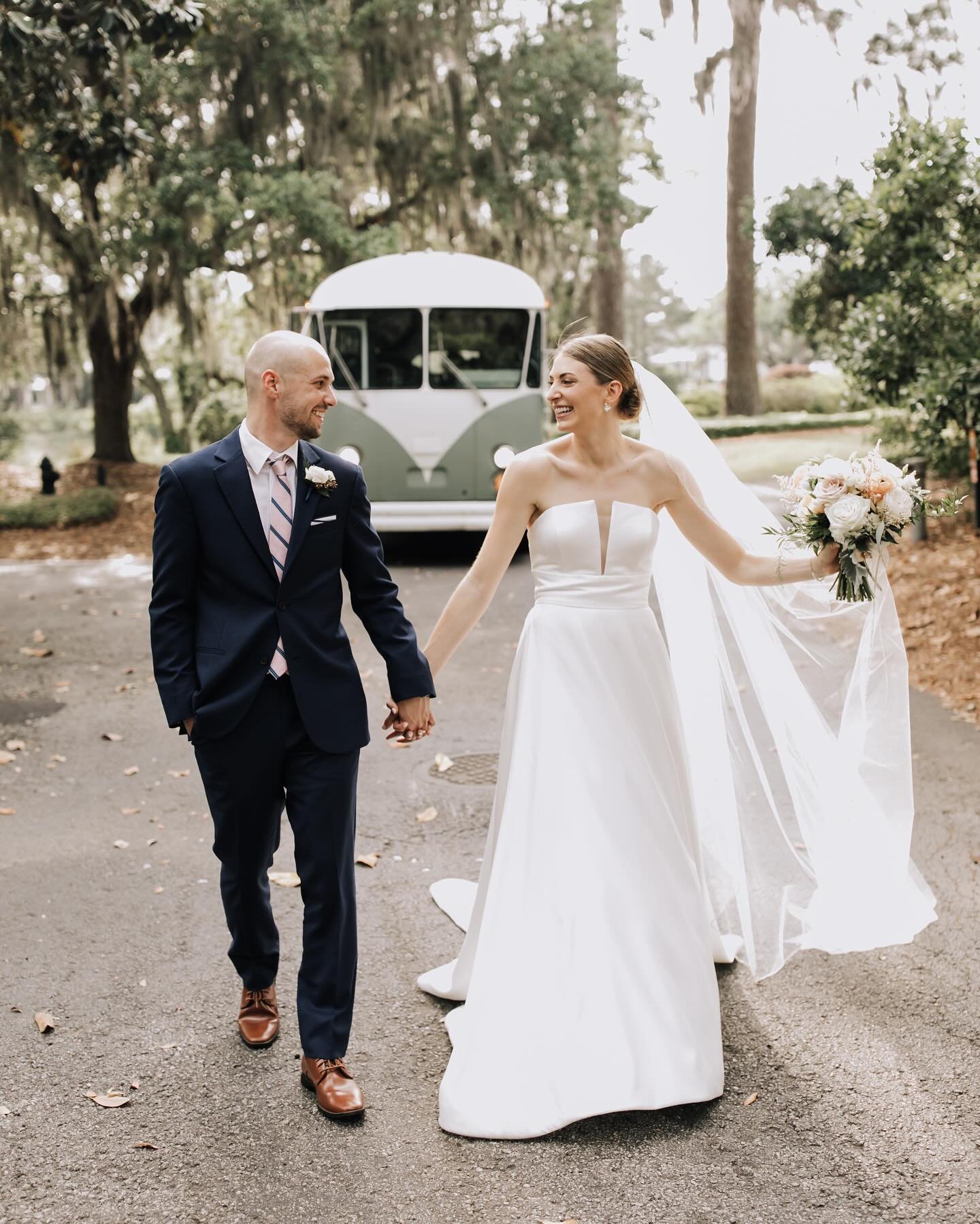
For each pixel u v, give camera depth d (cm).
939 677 745
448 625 340
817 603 389
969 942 404
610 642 330
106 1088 320
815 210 1619
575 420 327
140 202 1669
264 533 307
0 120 971
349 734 310
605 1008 310
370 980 384
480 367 1186
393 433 1187
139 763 622
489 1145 293
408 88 1861
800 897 383
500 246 2006
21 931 420
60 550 1397
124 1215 267
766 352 5844
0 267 1912
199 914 435
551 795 325
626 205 1909
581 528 327
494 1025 312
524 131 1839
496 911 323
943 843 489
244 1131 300
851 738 369
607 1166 284
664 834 327
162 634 308
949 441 1197
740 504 392
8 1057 336
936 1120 301
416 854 496
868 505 341
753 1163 285
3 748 646
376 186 2052
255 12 1598
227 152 1661
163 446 3294
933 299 1101
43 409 4875
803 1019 356
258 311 1967
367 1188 276
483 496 1196
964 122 1111
